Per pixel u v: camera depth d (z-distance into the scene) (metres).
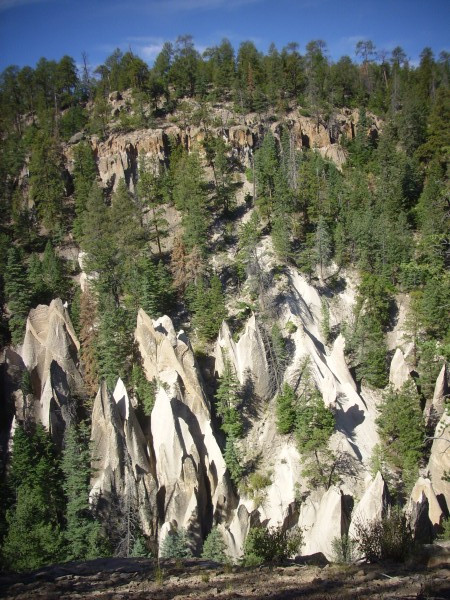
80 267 85.44
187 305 73.75
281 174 86.69
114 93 127.19
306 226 87.06
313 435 50.75
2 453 55.53
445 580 13.73
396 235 79.19
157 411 53.72
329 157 112.50
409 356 68.75
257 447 57.19
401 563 15.70
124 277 70.56
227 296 75.56
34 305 72.56
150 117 113.94
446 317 65.88
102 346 60.38
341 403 61.25
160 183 95.56
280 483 52.28
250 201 94.81
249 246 73.31
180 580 15.29
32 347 63.25
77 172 101.38
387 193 90.81
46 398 57.19
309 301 75.94
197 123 110.81
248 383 61.28
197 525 47.94
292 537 24.78
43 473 47.44
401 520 17.59
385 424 57.69
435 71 157.50
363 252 78.81
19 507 44.09
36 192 94.12
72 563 17.36
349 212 85.31
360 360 67.75
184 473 49.62
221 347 63.34
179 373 57.91
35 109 137.12
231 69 132.50
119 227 71.88
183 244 75.62
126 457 50.72
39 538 40.66
